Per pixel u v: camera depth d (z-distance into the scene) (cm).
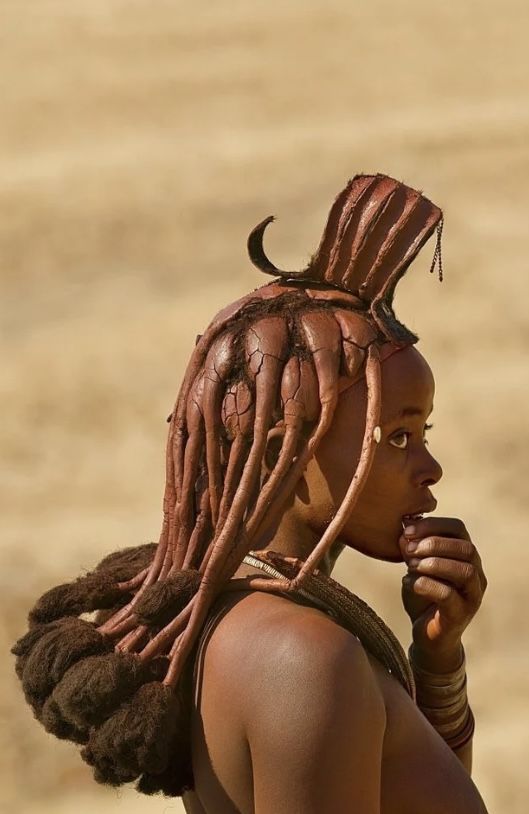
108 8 13312
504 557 4088
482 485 4738
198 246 7681
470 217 7619
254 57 11750
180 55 11894
